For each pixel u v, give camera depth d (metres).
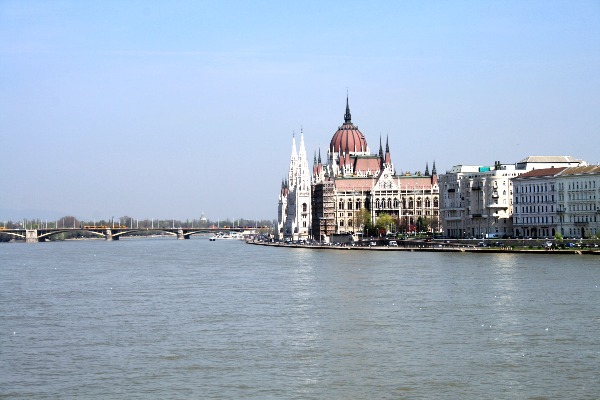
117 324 167.75
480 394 113.19
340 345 142.62
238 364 129.88
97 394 114.75
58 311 189.00
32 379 122.44
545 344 141.12
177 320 171.88
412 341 145.00
